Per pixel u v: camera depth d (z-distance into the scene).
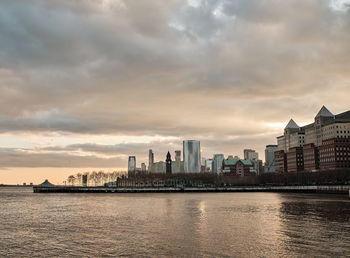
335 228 81.25
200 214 118.19
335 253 58.69
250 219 101.75
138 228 88.56
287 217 103.19
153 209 140.75
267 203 162.88
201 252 61.38
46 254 62.31
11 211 141.88
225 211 126.69
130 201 198.12
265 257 57.56
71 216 119.50
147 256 59.69
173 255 59.88
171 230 84.25
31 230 88.38
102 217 114.81
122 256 59.97
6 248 67.25
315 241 67.56
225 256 58.59
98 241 72.31
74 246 68.06
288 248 62.66
